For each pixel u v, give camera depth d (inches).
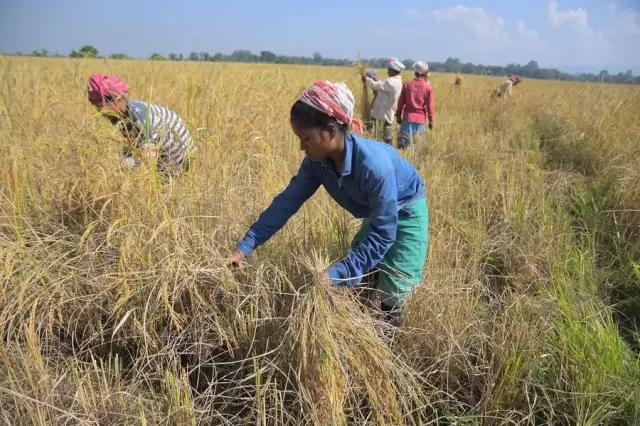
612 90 386.0
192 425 78.7
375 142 95.7
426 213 106.5
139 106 129.3
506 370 93.5
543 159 273.3
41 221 115.9
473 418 91.8
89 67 325.7
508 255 147.6
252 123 179.6
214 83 202.4
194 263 104.2
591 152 262.8
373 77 338.3
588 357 99.0
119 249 103.8
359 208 100.7
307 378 83.7
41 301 97.2
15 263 101.3
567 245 149.5
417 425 92.7
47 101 187.2
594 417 89.4
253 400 85.3
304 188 102.2
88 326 99.8
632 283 144.3
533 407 93.0
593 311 116.0
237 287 100.4
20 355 85.3
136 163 122.2
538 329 104.1
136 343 97.7
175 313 96.7
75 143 125.6
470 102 510.9
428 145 275.1
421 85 301.7
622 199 185.0
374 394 83.5
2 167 126.3
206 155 139.2
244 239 103.6
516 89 569.0
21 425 77.8
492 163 224.7
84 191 119.6
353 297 98.8
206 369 97.8
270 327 97.0
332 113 81.7
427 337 102.9
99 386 85.7
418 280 109.0
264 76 295.7
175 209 116.0
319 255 104.3
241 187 136.6
